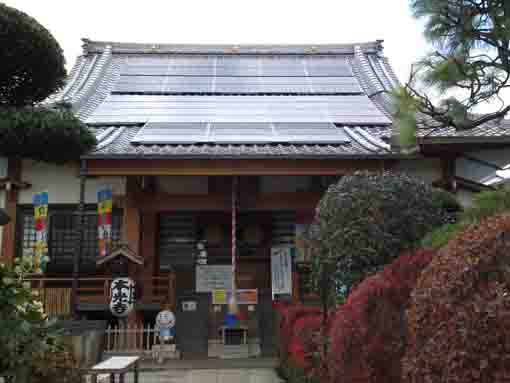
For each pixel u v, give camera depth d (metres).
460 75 5.33
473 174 14.17
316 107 16.80
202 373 9.96
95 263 14.23
